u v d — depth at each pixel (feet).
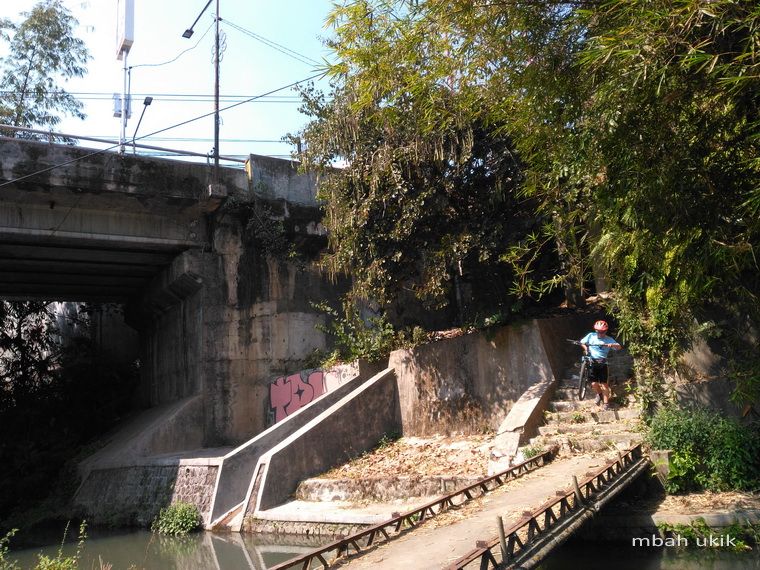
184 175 56.95
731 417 31.60
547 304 56.08
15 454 64.80
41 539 45.57
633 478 28.19
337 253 48.93
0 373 83.35
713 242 21.84
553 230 34.17
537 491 26.45
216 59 59.31
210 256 59.31
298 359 60.54
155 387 71.56
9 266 61.98
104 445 65.46
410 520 24.54
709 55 18.17
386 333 51.96
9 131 79.36
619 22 22.38
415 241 45.34
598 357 37.88
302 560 19.34
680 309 32.91
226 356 58.39
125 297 79.41
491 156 42.83
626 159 21.59
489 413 43.19
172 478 46.75
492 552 19.77
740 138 21.91
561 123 25.34
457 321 59.47
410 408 47.32
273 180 61.57
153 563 34.42
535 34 25.27
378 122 42.19
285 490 40.68
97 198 53.88
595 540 28.22
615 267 33.22
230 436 57.26
